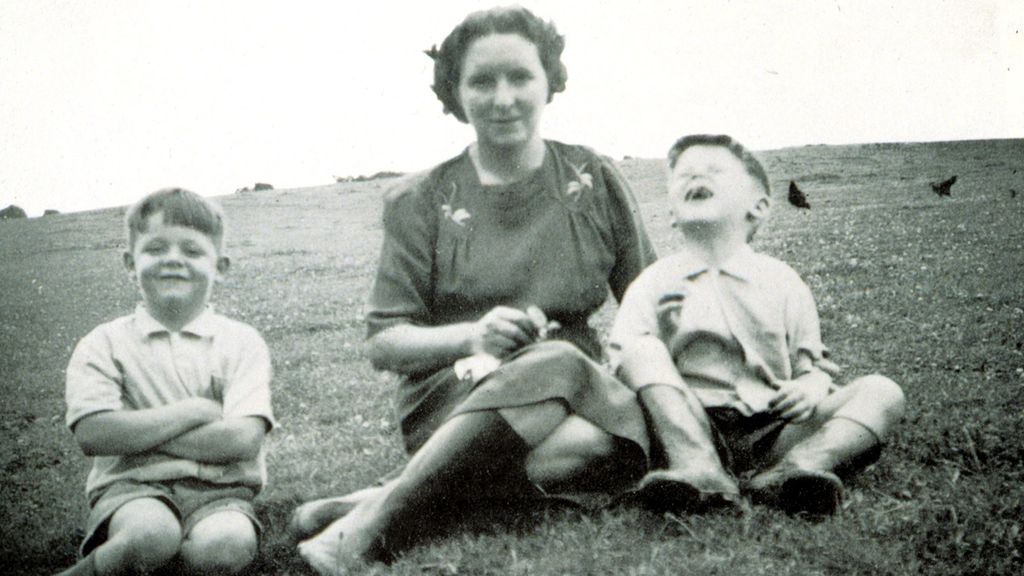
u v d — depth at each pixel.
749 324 2.85
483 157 3.04
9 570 2.76
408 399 2.85
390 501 2.45
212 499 2.67
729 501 2.44
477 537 2.49
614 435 2.50
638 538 2.36
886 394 2.58
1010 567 2.21
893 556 2.24
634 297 2.92
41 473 3.23
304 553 2.52
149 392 2.79
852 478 2.63
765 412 2.73
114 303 4.25
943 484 2.60
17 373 3.79
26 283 4.40
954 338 3.64
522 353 2.54
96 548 2.52
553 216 2.97
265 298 4.23
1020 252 4.23
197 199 2.95
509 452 2.46
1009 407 3.10
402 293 2.94
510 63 2.97
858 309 3.90
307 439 3.30
